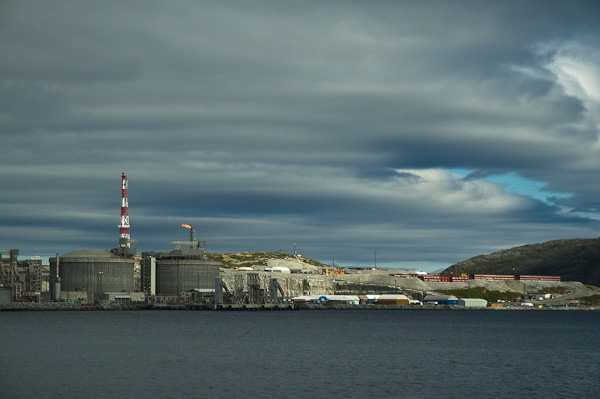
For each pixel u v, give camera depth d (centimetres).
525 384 10562
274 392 9688
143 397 9275
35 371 11650
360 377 11112
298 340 18350
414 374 11519
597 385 10519
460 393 9750
